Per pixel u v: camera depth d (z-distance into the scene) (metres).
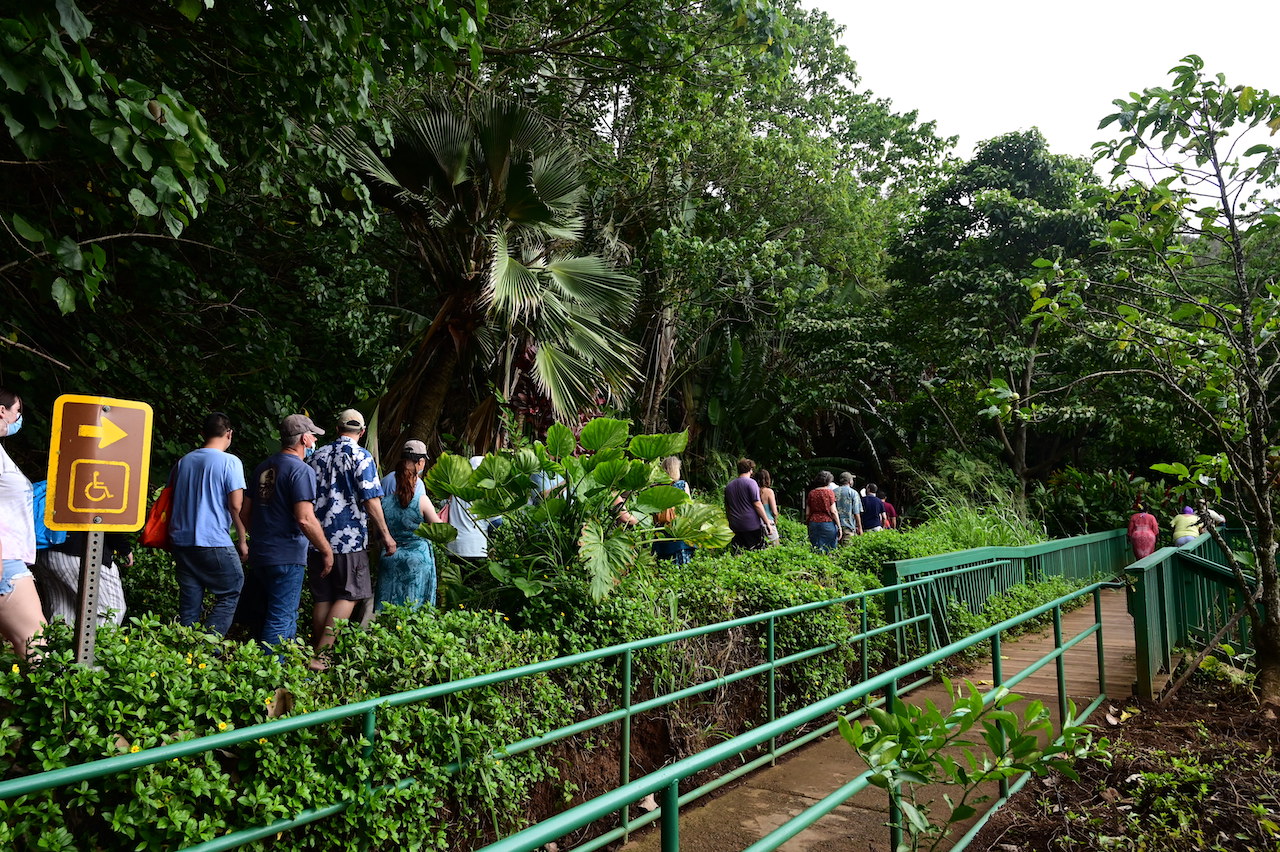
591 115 14.05
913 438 21.14
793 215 19.48
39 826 2.26
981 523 11.85
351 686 3.15
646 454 5.38
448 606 4.97
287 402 8.91
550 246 10.38
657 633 4.67
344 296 9.89
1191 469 6.22
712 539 5.48
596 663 4.31
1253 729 5.11
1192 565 7.04
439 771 3.16
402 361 11.41
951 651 3.09
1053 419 17.39
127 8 5.35
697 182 17.44
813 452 22.62
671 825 1.58
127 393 7.94
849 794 2.15
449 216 9.17
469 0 6.16
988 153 19.23
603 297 10.30
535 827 1.28
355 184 6.48
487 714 3.53
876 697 6.07
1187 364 5.88
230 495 4.65
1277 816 3.61
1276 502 6.77
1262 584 5.92
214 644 3.07
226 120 5.97
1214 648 6.68
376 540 6.01
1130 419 17.14
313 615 5.07
